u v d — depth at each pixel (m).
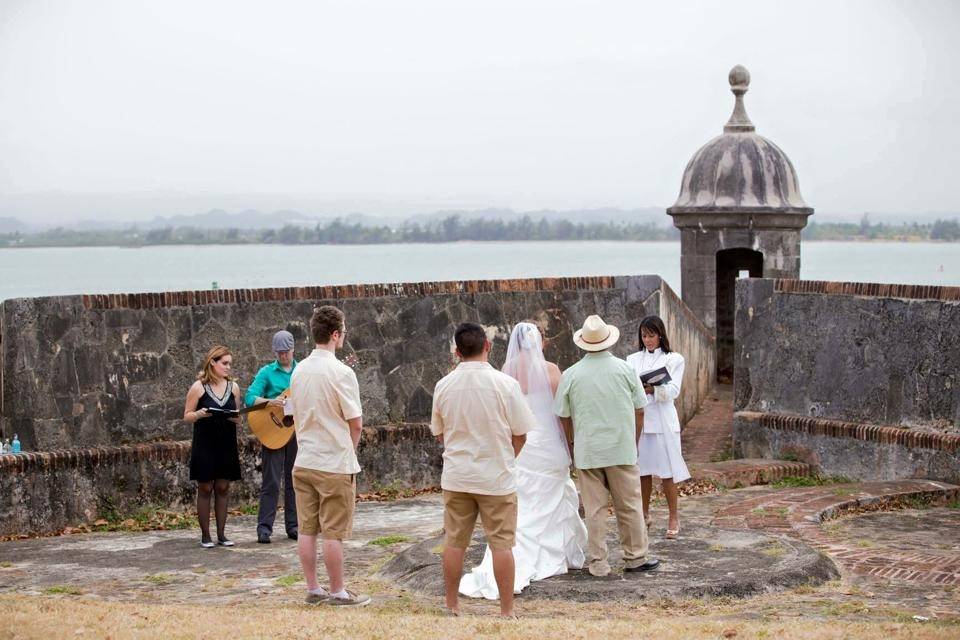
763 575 8.95
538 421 9.28
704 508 12.64
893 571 9.51
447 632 7.16
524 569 8.89
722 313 24.52
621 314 15.74
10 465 11.89
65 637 7.00
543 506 9.20
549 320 15.46
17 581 9.73
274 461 11.45
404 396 14.72
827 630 7.19
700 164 23.81
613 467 9.03
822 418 14.88
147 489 12.77
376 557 10.45
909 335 14.01
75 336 12.66
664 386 10.30
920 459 13.73
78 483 12.33
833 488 13.26
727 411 19.91
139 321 13.05
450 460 8.09
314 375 8.51
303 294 14.04
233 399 11.17
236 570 10.06
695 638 6.99
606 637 7.01
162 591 9.23
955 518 12.16
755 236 22.94
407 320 14.70
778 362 15.38
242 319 13.69
